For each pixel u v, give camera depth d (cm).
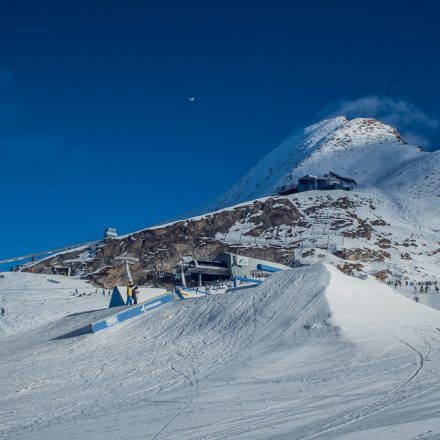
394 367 1867
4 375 2762
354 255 8450
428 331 2519
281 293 3012
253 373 2083
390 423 1096
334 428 1133
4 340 4288
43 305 5641
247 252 8825
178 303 3534
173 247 9425
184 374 2248
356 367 1961
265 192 16000
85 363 2789
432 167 14012
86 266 9031
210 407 1567
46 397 2134
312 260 8150
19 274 7062
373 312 2739
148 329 3269
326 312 2634
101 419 1606
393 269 7944
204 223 10275
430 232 10125
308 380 1823
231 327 2858
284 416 1335
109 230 9844
